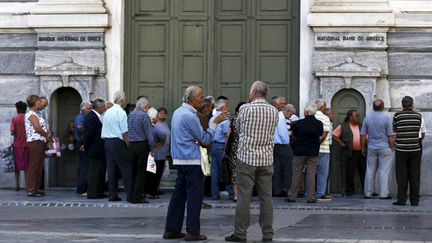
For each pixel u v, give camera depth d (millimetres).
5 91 25734
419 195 22984
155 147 22938
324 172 23203
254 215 19562
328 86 24500
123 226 17344
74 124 24266
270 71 25547
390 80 24531
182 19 25875
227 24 25766
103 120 22312
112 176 22297
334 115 24531
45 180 25547
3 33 25750
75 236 15719
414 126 21781
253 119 15117
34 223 17812
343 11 24375
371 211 20812
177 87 25875
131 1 25953
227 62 25750
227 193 24531
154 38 25953
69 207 21078
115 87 25422
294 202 22609
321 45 24531
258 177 15273
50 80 25453
